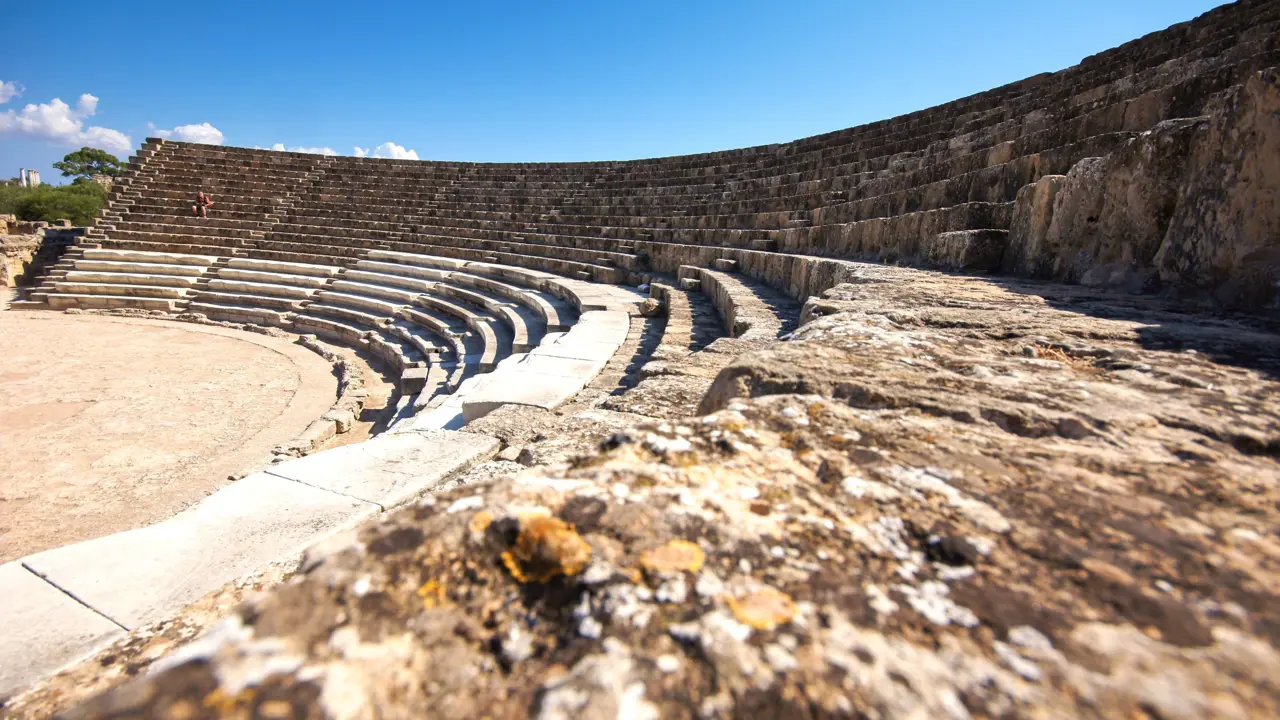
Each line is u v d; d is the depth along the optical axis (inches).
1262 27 343.0
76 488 312.7
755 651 40.9
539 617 45.3
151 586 118.1
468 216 1053.2
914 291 203.8
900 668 39.8
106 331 730.8
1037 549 54.0
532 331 523.8
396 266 910.4
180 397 481.7
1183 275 177.9
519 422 201.2
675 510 57.6
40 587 116.0
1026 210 248.4
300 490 153.5
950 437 78.7
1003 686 38.5
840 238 425.7
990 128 495.8
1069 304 174.4
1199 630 43.3
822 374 102.8
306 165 1289.4
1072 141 318.7
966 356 118.3
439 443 181.6
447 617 44.7
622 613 44.5
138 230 1084.5
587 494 59.6
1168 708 36.7
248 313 839.1
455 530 52.6
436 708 37.6
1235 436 77.4
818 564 51.3
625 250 749.3
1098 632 43.2
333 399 500.1
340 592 45.1
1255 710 36.4
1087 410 86.4
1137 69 438.6
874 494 63.5
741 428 79.2
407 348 658.2
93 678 96.0
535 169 1182.3
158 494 307.6
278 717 34.9
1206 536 55.8
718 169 919.7
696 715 36.6
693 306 440.8
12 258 973.8
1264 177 150.5
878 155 658.2
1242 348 119.1
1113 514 59.9
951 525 57.7
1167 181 185.5
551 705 37.1
